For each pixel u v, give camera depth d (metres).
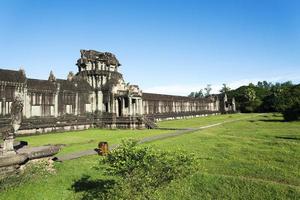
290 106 56.00
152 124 52.22
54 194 13.34
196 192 13.12
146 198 10.05
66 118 49.78
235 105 123.75
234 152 20.53
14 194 13.02
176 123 62.12
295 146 21.97
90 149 25.11
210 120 70.12
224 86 146.12
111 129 52.56
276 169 15.52
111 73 62.06
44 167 16.14
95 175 15.97
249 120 61.12
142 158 10.88
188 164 11.32
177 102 90.44
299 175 14.42
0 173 13.73
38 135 41.31
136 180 10.18
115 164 10.99
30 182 14.57
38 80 48.09
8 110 40.88
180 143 26.39
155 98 77.88
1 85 40.09
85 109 56.84
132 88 57.94
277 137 28.50
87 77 60.44
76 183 14.76
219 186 13.51
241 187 13.19
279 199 11.78
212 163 17.47
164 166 10.70
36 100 46.09
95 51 64.19
